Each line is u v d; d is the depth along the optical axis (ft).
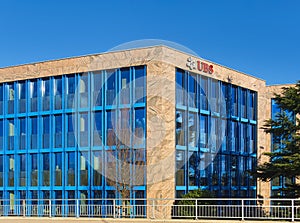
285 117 88.33
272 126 90.99
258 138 122.72
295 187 86.94
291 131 87.92
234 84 114.01
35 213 92.99
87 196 99.19
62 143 103.40
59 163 103.96
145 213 86.43
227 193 109.81
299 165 79.41
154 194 91.04
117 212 82.28
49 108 105.70
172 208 82.74
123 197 91.50
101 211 84.48
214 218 70.18
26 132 108.06
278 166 82.23
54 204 96.53
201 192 90.58
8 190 109.60
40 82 107.24
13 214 96.07
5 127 111.04
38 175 105.60
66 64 104.01
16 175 108.47
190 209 74.28
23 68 109.40
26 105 108.58
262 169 86.22
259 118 123.75
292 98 87.71
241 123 117.39
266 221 64.85
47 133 105.91
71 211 96.27
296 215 68.59
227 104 111.75
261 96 125.29
